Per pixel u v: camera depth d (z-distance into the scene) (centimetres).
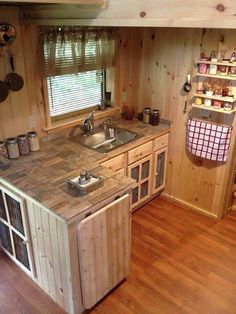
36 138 284
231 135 307
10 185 232
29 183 231
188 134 332
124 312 238
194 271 275
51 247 219
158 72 343
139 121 369
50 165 261
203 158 335
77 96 334
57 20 234
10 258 288
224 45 283
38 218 219
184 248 302
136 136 326
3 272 273
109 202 219
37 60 275
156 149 345
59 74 291
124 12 196
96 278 228
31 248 244
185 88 321
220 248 303
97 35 306
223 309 240
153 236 318
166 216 351
